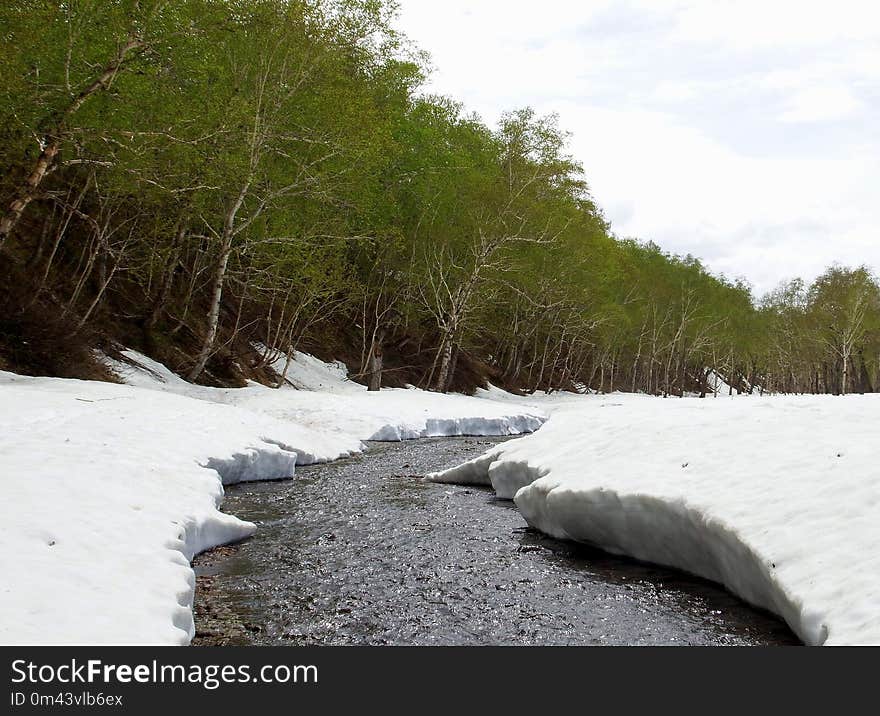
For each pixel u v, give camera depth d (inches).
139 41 642.8
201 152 770.8
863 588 197.3
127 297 933.2
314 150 943.0
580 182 1526.8
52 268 825.5
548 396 1745.8
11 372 601.6
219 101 789.9
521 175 1385.3
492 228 1321.4
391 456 639.8
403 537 357.1
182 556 243.9
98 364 719.7
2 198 671.1
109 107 672.4
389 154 1188.5
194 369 860.0
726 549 265.1
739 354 2667.3
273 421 638.5
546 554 334.3
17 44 583.8
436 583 286.5
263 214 941.8
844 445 298.7
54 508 254.1
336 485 492.7
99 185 780.6
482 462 495.2
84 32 637.3
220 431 518.0
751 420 370.3
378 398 938.7
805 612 202.5
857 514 235.9
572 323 1831.9
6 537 216.1
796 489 268.2
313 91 911.0
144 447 408.5
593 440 414.9
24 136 613.9
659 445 368.5
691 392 2950.3
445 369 1286.9
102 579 202.5
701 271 2490.2
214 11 716.0
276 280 1000.9
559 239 1478.8
